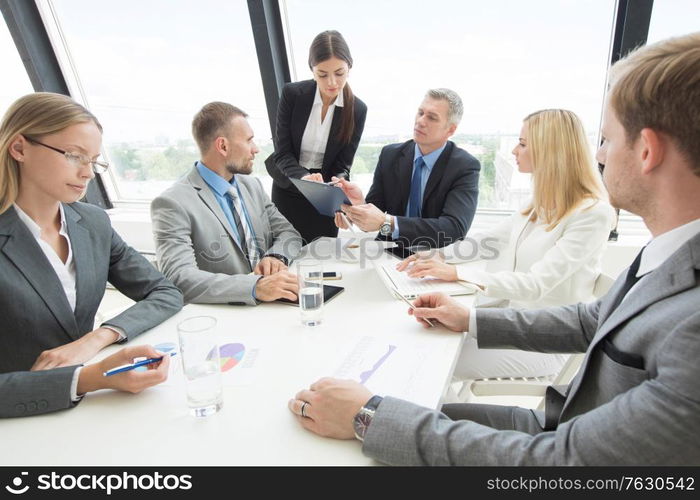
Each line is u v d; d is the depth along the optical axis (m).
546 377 1.54
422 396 0.83
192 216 1.67
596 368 0.79
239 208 1.88
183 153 3.42
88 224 1.31
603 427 0.60
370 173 3.05
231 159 1.77
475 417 1.11
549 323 1.10
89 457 0.70
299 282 1.25
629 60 0.69
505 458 0.64
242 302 1.32
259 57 2.80
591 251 1.49
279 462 0.69
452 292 1.35
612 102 0.70
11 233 1.11
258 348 1.05
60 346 1.11
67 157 1.10
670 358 0.57
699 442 0.54
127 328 1.11
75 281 1.25
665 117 0.62
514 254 1.75
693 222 0.67
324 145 2.47
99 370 0.86
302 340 1.08
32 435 0.76
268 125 3.12
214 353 0.84
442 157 2.13
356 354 1.00
